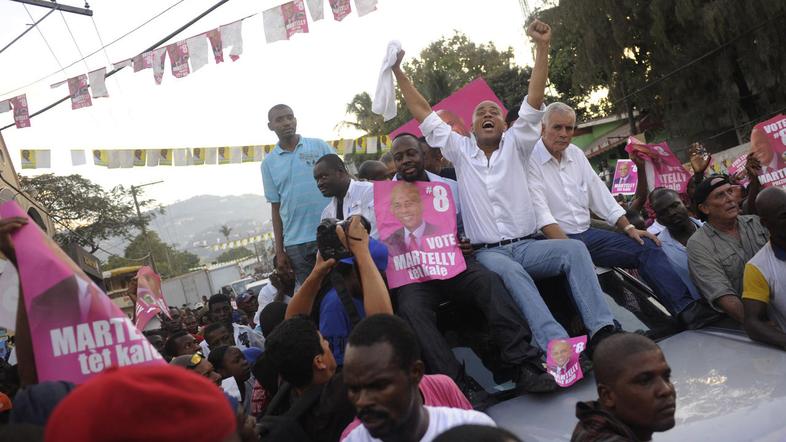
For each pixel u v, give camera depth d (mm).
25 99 8492
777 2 20484
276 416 3078
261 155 9773
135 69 7332
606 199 5074
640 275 4648
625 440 2227
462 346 4129
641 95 25516
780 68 22047
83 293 2654
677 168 6891
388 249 4211
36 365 2602
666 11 22750
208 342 6320
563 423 3164
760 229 4488
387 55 4750
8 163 17938
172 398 1356
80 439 1287
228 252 119438
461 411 2523
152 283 7887
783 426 2676
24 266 2652
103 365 2611
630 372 2342
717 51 23391
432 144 4789
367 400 2281
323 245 3727
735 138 26844
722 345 3729
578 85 26812
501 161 4531
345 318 3875
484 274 4027
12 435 1807
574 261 4066
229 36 6758
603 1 23875
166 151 9586
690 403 3078
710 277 4293
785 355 3381
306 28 6473
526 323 3938
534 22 4480
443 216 4215
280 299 6504
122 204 39781
